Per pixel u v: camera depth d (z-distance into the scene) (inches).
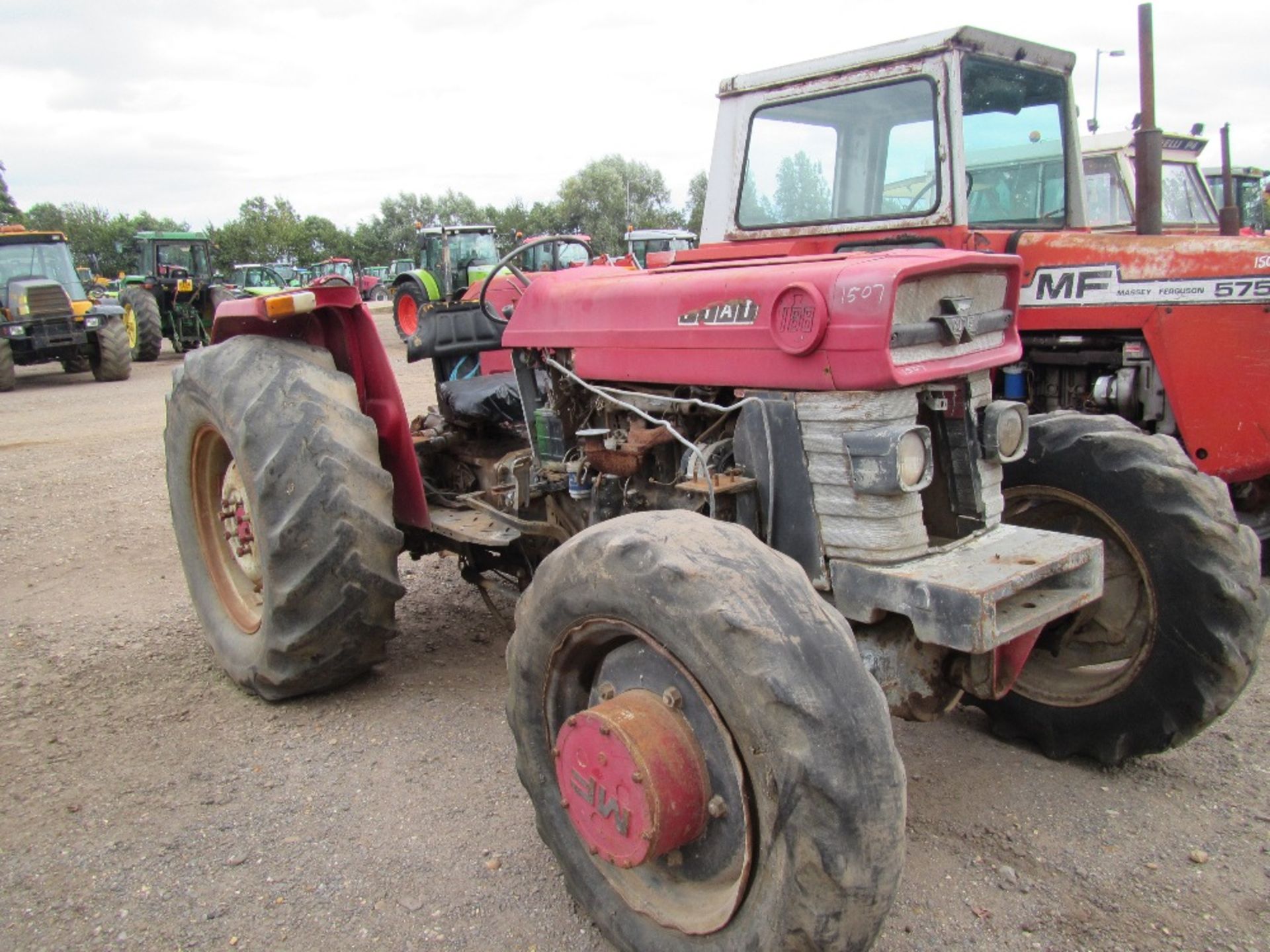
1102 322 182.7
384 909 93.1
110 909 93.7
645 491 111.7
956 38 158.1
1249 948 86.7
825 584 91.9
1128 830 105.3
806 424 91.9
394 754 123.1
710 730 75.5
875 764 67.5
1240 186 433.4
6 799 113.6
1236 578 107.9
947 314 91.8
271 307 133.7
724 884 77.2
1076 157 196.5
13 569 206.5
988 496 98.1
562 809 89.1
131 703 139.3
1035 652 124.6
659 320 106.3
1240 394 171.0
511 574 157.8
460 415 158.4
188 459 150.6
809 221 181.3
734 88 187.0
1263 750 122.6
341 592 126.9
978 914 91.4
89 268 862.5
